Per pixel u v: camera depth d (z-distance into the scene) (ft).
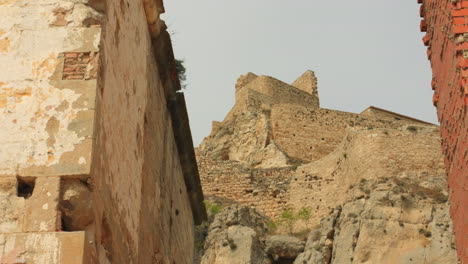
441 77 43.24
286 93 200.13
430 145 135.64
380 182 125.90
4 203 23.95
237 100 197.98
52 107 25.46
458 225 42.86
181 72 43.47
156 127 38.22
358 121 183.62
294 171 157.48
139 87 34.17
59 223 23.86
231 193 155.94
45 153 24.71
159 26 37.86
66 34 26.84
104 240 26.66
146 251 34.17
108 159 27.17
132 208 31.27
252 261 121.19
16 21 26.94
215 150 181.27
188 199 49.70
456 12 38.40
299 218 141.49
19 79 25.91
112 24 28.99
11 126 25.08
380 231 116.47
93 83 25.98
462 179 40.55
